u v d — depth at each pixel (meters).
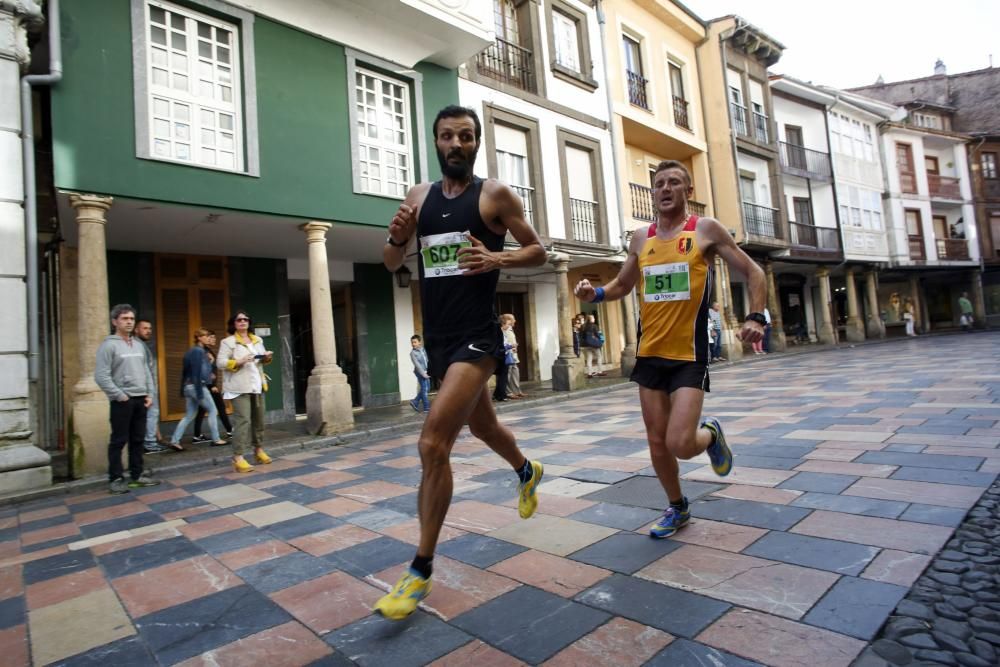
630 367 15.25
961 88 33.12
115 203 7.00
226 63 7.91
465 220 2.34
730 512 3.27
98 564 3.30
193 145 7.49
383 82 9.88
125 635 2.35
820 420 6.01
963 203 29.34
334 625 2.29
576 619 2.16
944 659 1.74
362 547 3.23
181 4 7.43
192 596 2.71
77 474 6.03
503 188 2.35
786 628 1.98
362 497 4.47
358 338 12.27
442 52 10.52
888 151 26.66
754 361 17.33
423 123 10.31
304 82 8.52
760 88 21.03
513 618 2.21
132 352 5.63
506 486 4.37
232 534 3.71
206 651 2.15
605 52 15.47
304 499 4.55
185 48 7.50
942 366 10.66
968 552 2.49
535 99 13.33
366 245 10.63
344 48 9.05
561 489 4.12
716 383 11.44
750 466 4.29
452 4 9.75
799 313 26.08
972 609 2.02
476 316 2.32
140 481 5.65
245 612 2.48
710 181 19.16
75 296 8.73
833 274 26.80
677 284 2.77
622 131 15.80
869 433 5.11
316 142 8.58
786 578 2.36
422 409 10.81
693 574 2.47
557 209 13.64
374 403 12.38
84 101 6.51
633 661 1.85
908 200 27.25
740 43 19.84
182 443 8.55
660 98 17.42
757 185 20.45
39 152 8.27
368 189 9.43
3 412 5.68
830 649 1.83
